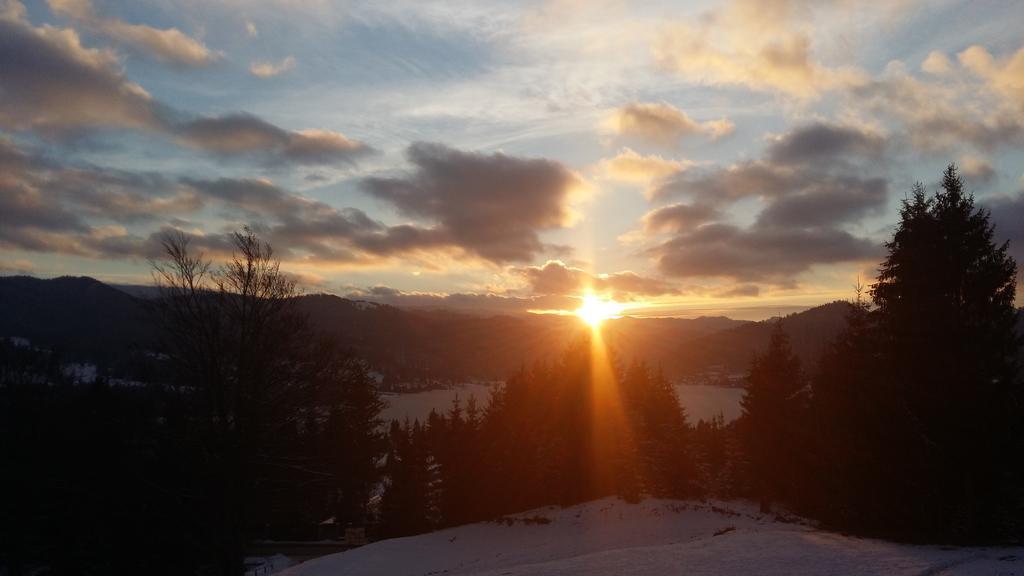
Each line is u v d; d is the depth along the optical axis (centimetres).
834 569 1777
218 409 1898
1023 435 2047
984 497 2070
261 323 1942
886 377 2281
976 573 1566
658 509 4091
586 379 5106
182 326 1884
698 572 1912
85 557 2891
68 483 2448
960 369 2097
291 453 2073
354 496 5478
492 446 4869
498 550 3550
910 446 2180
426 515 5159
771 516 3988
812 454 3127
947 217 2339
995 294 2275
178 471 2086
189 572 2695
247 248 1994
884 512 2262
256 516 2122
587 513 4200
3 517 2839
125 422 2661
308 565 3528
